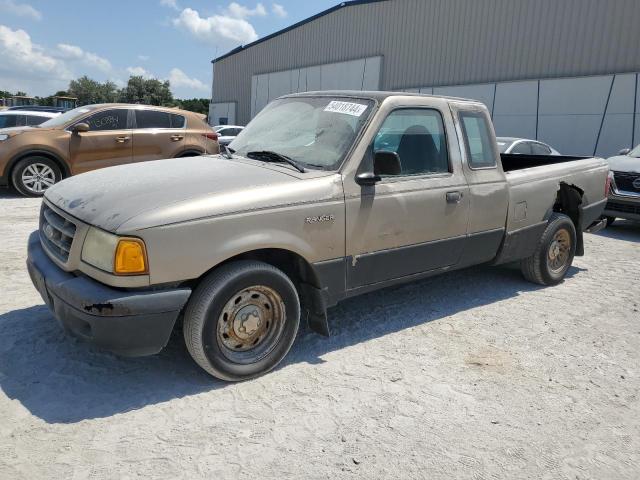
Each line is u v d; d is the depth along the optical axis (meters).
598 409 3.34
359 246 3.81
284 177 3.55
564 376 3.74
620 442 3.02
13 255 5.85
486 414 3.22
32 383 3.28
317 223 3.54
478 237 4.67
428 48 23.09
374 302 5.00
